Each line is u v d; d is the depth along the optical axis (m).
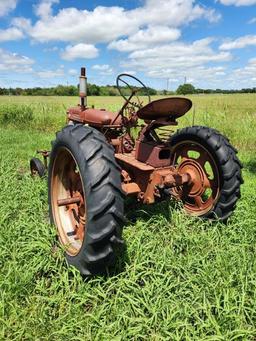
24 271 2.77
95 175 2.53
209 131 3.67
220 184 3.58
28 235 3.26
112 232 2.53
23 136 10.01
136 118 3.74
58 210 3.36
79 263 2.70
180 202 3.97
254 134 10.09
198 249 3.21
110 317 2.38
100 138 2.75
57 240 3.20
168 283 2.68
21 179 5.36
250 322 2.38
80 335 2.24
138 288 2.58
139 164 3.27
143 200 3.33
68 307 2.46
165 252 2.99
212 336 2.16
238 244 3.31
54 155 3.24
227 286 2.61
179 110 3.15
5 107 13.63
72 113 4.63
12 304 2.44
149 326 2.28
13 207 3.99
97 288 2.62
